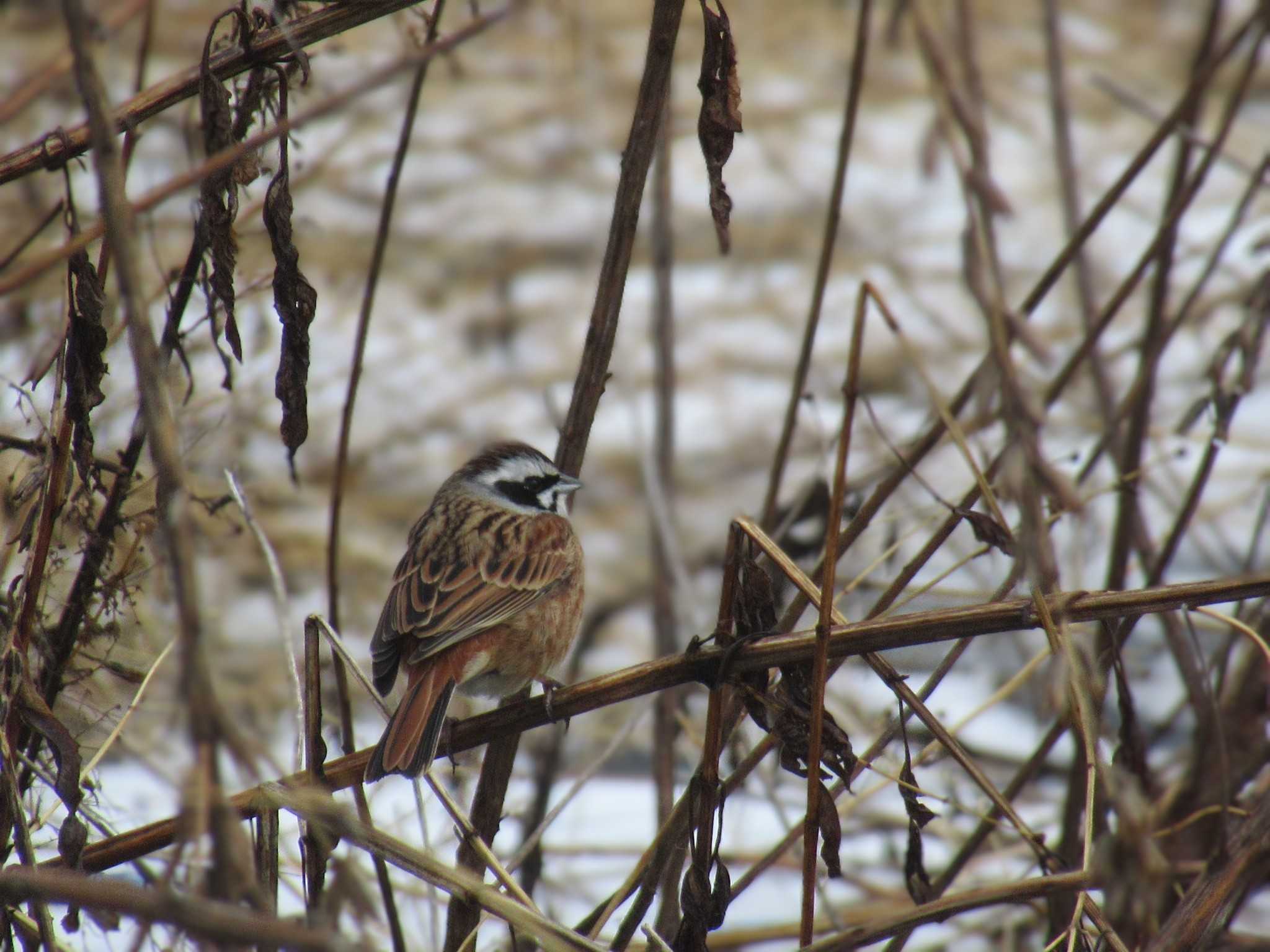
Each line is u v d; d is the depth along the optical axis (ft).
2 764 23.62
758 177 69.00
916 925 20.39
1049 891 20.20
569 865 37.09
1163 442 50.08
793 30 78.23
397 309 60.18
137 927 21.54
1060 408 48.73
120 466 24.82
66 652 25.21
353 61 57.93
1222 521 48.03
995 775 39.78
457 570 27.96
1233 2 80.64
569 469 25.16
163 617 32.42
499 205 65.82
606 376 25.13
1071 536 28.22
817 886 30.09
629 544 52.29
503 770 26.20
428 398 56.18
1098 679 22.54
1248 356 30.07
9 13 67.56
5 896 16.51
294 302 22.88
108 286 30.63
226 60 22.40
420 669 27.04
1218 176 67.00
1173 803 31.40
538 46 72.28
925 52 28.25
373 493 51.62
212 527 39.14
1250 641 31.35
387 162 65.87
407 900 31.91
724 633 22.72
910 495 42.47
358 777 23.80
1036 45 77.05
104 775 33.32
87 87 16.47
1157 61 76.23
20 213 48.88
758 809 40.11
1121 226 64.03
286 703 40.42
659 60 23.40
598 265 64.03
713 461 55.42
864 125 72.23
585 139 69.97
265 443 51.03
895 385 57.57
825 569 21.30
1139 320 56.80
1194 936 24.09
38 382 24.62
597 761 28.89
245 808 21.53
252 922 15.08
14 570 29.73
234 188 22.52
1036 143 69.36
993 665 45.01
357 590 46.57
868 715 39.06
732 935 32.83
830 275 63.98
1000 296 23.75
